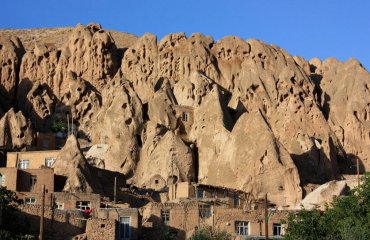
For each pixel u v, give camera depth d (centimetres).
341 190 10800
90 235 8094
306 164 13162
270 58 15588
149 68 15475
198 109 13888
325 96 15762
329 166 13325
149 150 13038
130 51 15788
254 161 12162
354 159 14488
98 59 15700
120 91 13838
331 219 7850
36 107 14925
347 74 16100
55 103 15225
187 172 12688
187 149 12862
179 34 15825
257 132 12488
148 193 11175
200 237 8438
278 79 15012
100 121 13750
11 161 12406
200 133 13438
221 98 13912
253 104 14538
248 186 11994
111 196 10562
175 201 10044
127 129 13300
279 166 12025
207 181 12644
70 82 15238
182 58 15412
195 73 14788
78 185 10181
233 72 15550
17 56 16088
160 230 8894
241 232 9062
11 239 7481
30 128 13525
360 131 14775
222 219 9075
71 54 15825
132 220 8612
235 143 12625
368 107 15212
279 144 12331
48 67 15762
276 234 9088
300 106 14362
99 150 13212
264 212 9144
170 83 15000
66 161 10538
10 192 8225
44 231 8119
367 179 8256
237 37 15962
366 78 15862
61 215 8231
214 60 15712
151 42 15762
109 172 11138
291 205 11094
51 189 9919
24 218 8131
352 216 7806
